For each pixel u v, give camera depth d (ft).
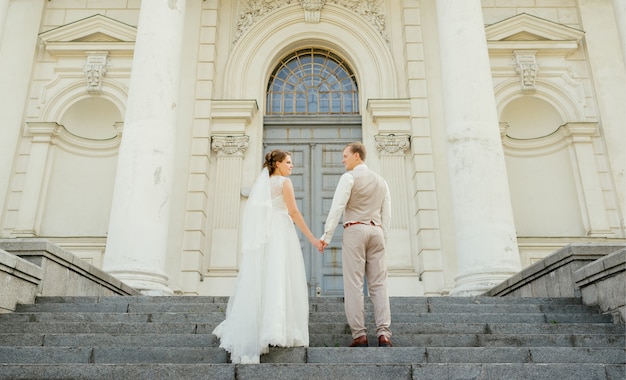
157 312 20.81
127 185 30.53
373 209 16.12
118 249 29.37
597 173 41.78
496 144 32.04
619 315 19.04
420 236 38.96
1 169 41.09
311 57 46.65
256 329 14.11
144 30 34.32
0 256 19.70
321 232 41.93
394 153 41.55
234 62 44.52
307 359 14.57
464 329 18.08
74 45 44.39
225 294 37.99
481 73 33.50
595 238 40.09
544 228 42.39
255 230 15.08
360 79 44.68
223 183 40.75
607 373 13.07
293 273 15.31
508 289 27.35
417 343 16.84
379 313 15.38
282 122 44.37
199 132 41.37
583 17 45.85
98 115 45.34
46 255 22.65
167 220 31.32
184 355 15.10
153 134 31.76
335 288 40.47
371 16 46.06
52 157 42.63
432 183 40.19
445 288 37.45
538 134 44.96
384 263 15.98
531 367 13.08
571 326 18.13
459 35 34.32
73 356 15.14
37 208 40.81
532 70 44.11
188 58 43.01
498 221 30.22
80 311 20.97
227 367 13.02
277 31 45.83
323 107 45.34
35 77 44.34
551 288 23.93
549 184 43.39
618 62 44.42
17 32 44.91
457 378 12.97
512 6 46.80
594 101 43.70
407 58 43.50
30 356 15.12
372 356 14.62
